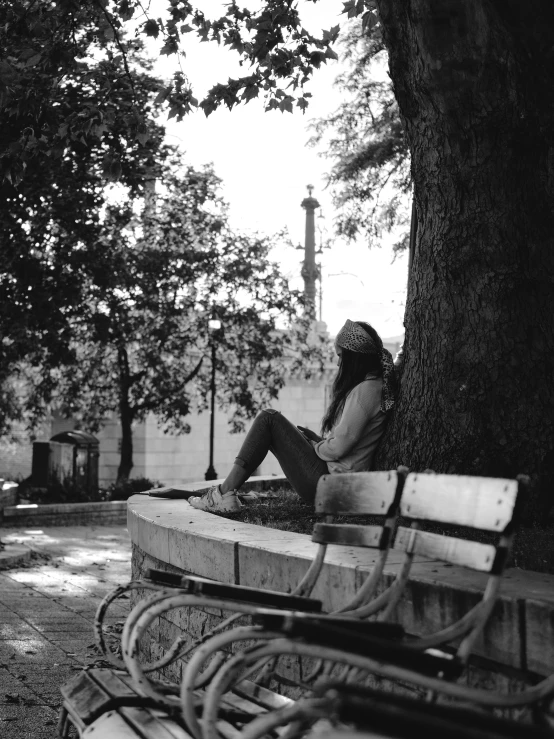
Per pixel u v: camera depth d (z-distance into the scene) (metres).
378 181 17.19
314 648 2.31
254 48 9.09
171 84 9.52
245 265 23.31
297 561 3.87
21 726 4.51
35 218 16.95
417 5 4.84
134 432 31.31
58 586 9.49
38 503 20.89
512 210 5.11
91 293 20.61
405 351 5.59
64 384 25.14
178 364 25.50
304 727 2.36
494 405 5.07
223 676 2.36
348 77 16.81
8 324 18.02
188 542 4.82
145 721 2.98
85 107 9.74
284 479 9.27
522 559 3.94
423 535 3.00
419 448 5.26
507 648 2.84
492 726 1.72
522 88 4.98
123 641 3.10
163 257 22.39
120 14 9.16
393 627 2.58
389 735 1.54
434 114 5.11
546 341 5.10
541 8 4.81
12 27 8.96
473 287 5.16
